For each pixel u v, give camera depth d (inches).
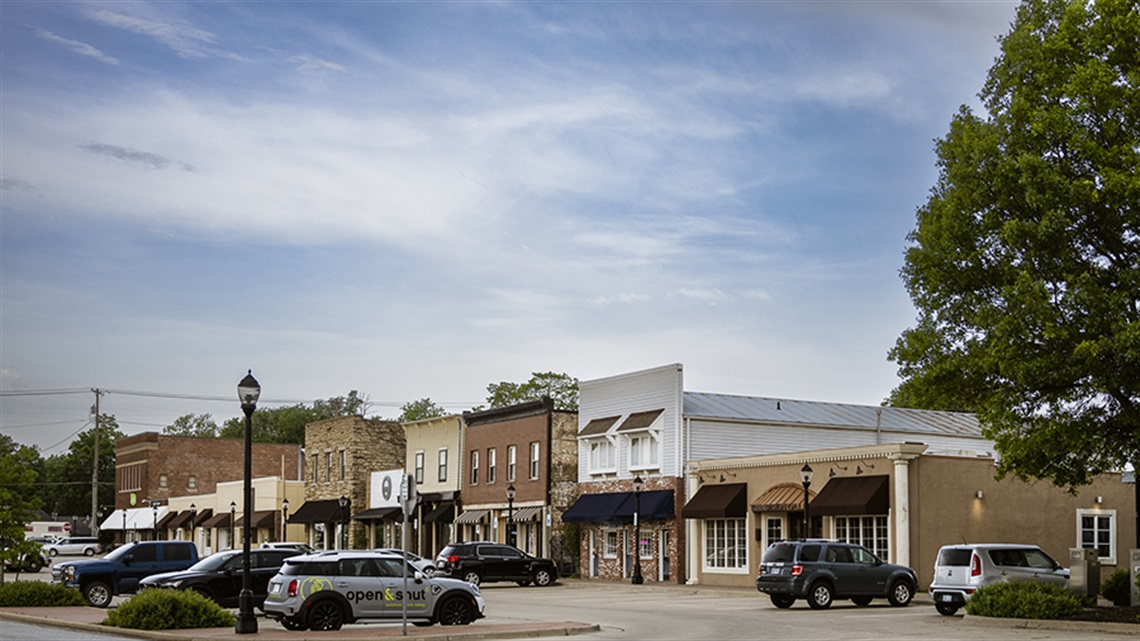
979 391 1114.1
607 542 2107.5
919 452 1569.9
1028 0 1099.9
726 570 1834.4
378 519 2751.0
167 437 3971.5
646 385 2052.2
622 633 1015.6
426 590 1037.8
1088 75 997.2
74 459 5093.5
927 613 1243.8
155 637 964.6
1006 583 1106.1
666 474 1969.7
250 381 1028.5
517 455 2349.9
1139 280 981.8
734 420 1995.6
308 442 3100.4
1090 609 1126.4
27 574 2701.8
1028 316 1000.9
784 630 1024.9
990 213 1067.3
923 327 1143.6
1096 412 1051.3
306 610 989.8
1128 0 1017.5
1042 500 1657.2
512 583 2063.2
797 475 1726.1
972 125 1123.9
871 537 1603.1
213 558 1282.0
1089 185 983.6
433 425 2682.1
